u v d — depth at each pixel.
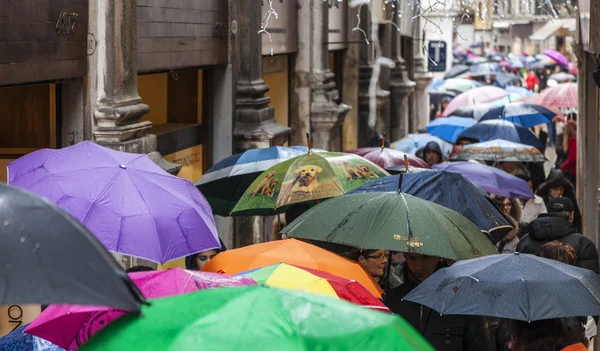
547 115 20.42
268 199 9.25
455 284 6.84
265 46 16.44
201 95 14.40
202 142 14.52
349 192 8.79
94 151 7.52
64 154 7.43
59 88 10.12
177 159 13.64
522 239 10.28
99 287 3.95
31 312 9.21
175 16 12.59
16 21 8.67
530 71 45.41
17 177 7.32
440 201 8.63
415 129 34.41
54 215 4.12
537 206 14.03
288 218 10.28
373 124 24.36
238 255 7.66
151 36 11.82
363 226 7.58
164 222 7.08
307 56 18.78
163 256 6.96
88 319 5.56
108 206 7.04
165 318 4.16
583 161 15.65
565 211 11.17
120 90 10.48
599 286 6.91
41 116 10.13
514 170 16.08
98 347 4.05
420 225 7.54
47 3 9.21
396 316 4.38
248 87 14.82
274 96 18.05
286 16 17.80
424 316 7.86
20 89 10.09
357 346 4.23
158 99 14.25
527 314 6.58
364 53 24.27
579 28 15.67
